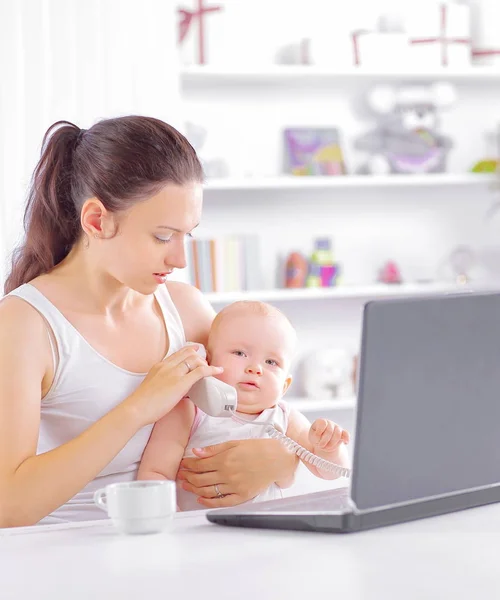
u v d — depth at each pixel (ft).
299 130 14.34
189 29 13.48
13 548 4.37
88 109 12.10
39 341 5.90
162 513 4.55
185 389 5.54
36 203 6.31
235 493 5.90
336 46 14.05
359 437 4.19
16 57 11.75
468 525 4.49
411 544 4.16
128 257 5.75
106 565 3.99
